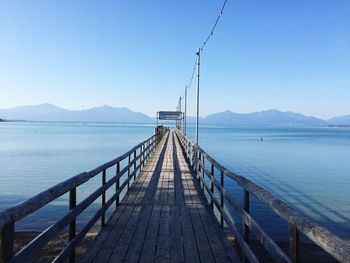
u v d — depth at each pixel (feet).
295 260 8.02
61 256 11.80
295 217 8.00
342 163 92.68
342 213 40.16
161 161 55.52
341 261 5.65
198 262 15.10
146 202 26.78
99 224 31.19
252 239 27.22
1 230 7.75
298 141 216.33
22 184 58.59
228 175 16.48
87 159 98.78
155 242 17.60
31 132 335.47
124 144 164.25
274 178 66.18
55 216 36.70
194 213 23.44
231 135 304.09
